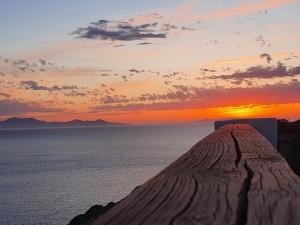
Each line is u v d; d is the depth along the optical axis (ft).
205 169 8.25
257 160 9.41
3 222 215.92
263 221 4.78
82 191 293.23
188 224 4.62
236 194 6.10
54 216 221.46
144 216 4.90
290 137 20.65
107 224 4.59
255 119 20.49
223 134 15.93
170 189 6.42
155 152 618.44
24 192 312.50
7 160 615.16
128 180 329.31
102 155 615.16
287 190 6.36
